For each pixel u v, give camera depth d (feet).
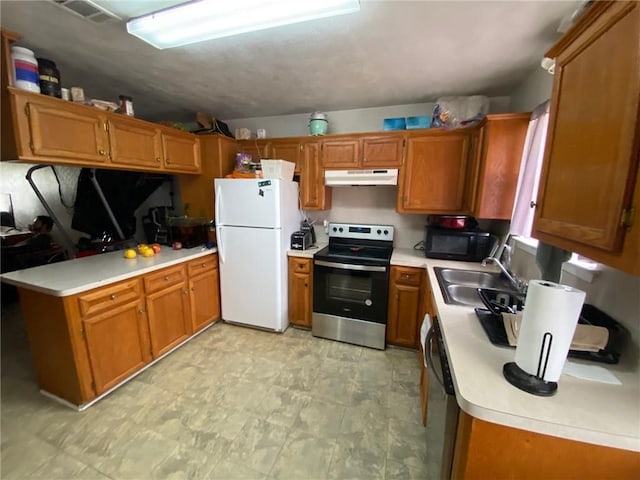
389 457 4.94
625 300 3.18
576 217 2.81
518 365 2.85
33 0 4.25
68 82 7.39
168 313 7.71
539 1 4.15
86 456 4.86
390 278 8.20
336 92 8.09
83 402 5.82
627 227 2.15
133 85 7.63
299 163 9.54
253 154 10.01
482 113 7.80
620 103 2.24
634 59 2.10
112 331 6.25
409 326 8.20
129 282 6.55
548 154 3.44
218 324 9.83
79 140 6.14
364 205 10.18
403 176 8.50
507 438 2.53
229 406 6.07
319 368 7.44
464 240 7.88
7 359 7.62
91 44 5.55
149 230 12.32
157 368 7.34
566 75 3.12
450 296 5.21
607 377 2.90
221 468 4.70
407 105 9.16
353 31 5.03
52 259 10.96
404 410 6.01
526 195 5.73
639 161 2.06
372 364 7.65
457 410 2.94
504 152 6.56
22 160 5.46
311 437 5.32
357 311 8.46
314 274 8.82
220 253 9.25
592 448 2.36
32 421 5.58
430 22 4.74
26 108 5.26
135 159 7.41
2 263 10.17
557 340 2.57
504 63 6.17
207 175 9.75
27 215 10.99
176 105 9.41
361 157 8.82
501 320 3.90
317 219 10.74
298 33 5.10
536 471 2.54
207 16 4.41
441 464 3.12
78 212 10.87
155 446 5.08
